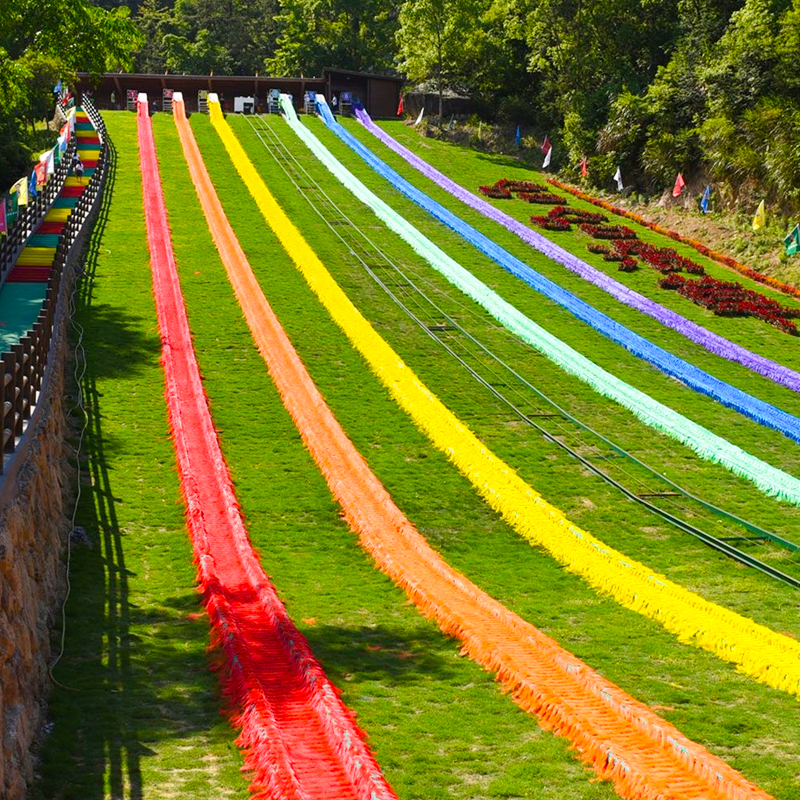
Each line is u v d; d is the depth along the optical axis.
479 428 37.91
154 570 25.77
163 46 139.50
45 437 25.30
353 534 29.38
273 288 51.44
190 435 35.12
